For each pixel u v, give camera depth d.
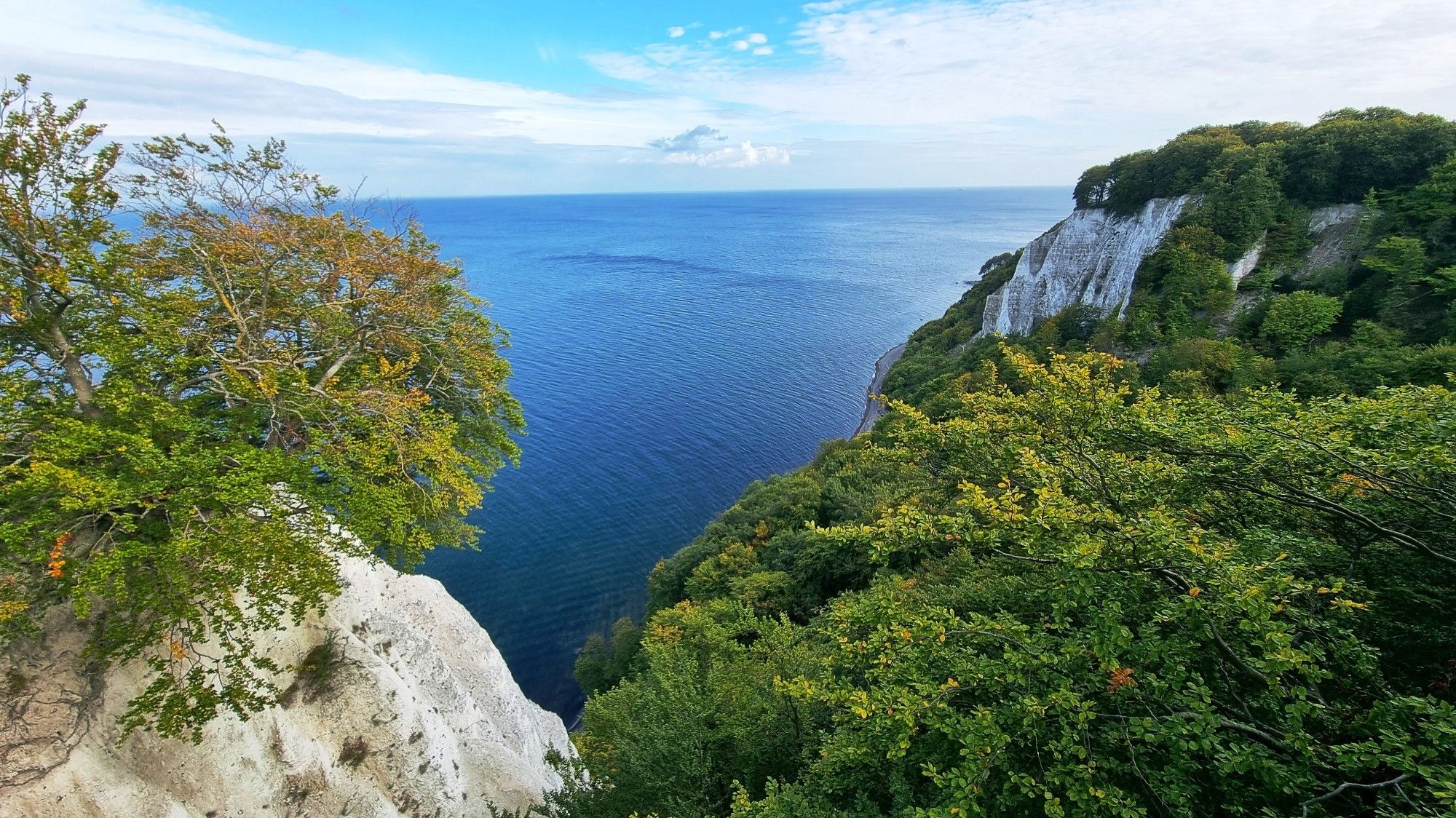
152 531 11.57
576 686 45.53
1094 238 74.88
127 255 14.22
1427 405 10.77
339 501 14.15
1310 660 7.32
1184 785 7.78
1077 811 7.69
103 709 12.01
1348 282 49.69
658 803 14.78
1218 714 8.05
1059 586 9.72
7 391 11.26
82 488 9.77
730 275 195.50
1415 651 9.76
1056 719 8.93
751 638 34.31
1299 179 56.75
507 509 65.06
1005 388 15.84
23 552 10.46
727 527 50.03
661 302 154.12
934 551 27.31
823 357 113.88
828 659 11.97
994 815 8.73
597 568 57.44
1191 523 11.75
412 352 21.39
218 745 12.93
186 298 15.07
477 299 26.06
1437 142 49.91
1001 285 97.06
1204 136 69.06
